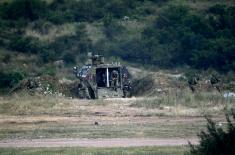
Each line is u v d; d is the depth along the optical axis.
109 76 175.75
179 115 120.25
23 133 99.44
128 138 91.94
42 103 139.12
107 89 173.38
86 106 136.88
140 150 78.38
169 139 90.25
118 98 159.00
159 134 95.06
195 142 85.75
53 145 86.38
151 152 76.44
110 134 95.81
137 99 145.88
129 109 130.00
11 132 101.06
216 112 122.25
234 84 175.25
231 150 57.88
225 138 58.59
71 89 177.00
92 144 86.19
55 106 136.50
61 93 170.12
